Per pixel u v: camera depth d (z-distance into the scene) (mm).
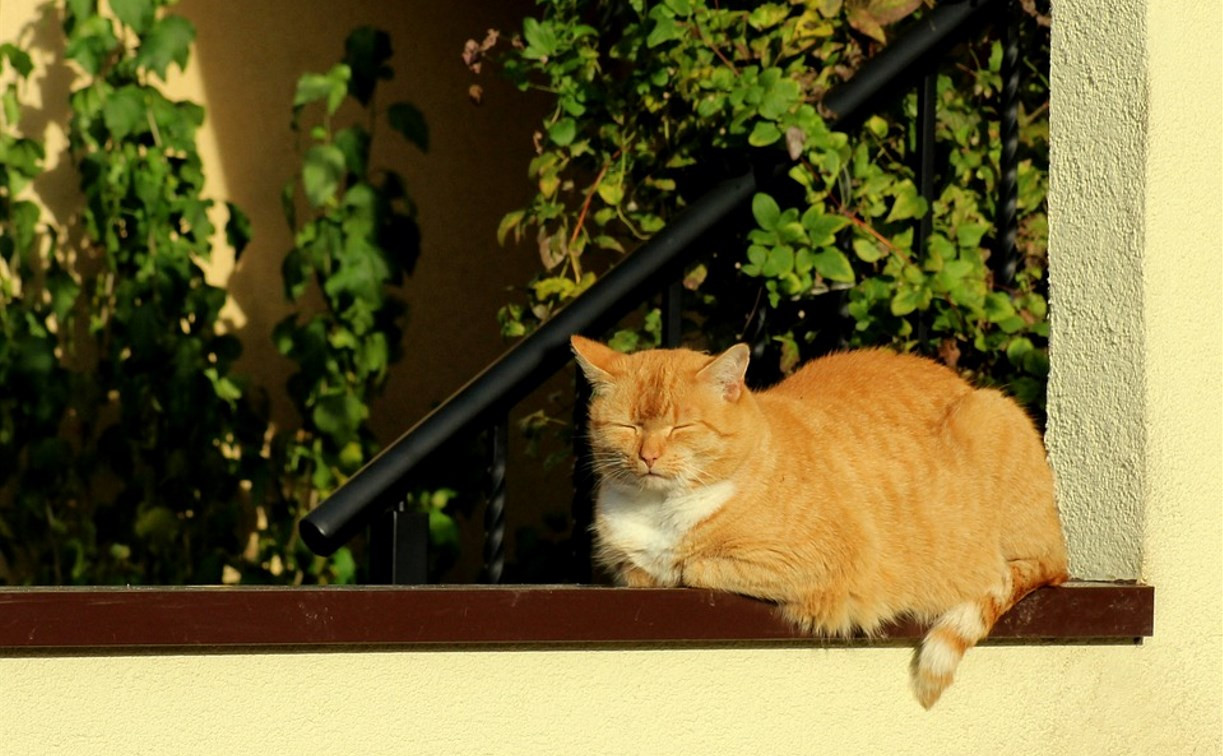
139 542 8859
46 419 8742
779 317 6652
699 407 5223
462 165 9641
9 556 8766
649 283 5711
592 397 5566
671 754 5000
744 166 5984
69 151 9031
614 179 6922
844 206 6234
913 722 5297
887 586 5289
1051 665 5441
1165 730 5598
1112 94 5582
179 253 8891
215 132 9352
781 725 5137
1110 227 5594
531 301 7320
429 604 4664
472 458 8438
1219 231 5625
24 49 9086
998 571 5480
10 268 8945
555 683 4871
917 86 6238
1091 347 5668
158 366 8859
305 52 9547
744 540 5156
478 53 7445
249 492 9281
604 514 5488
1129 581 5543
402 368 9477
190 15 9266
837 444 5488
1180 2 5520
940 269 6188
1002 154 6289
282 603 4539
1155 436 5508
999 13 6090
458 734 4777
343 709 4668
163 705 4512
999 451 5621
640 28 6766
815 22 6566
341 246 8836
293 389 8938
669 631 4922
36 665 4414
